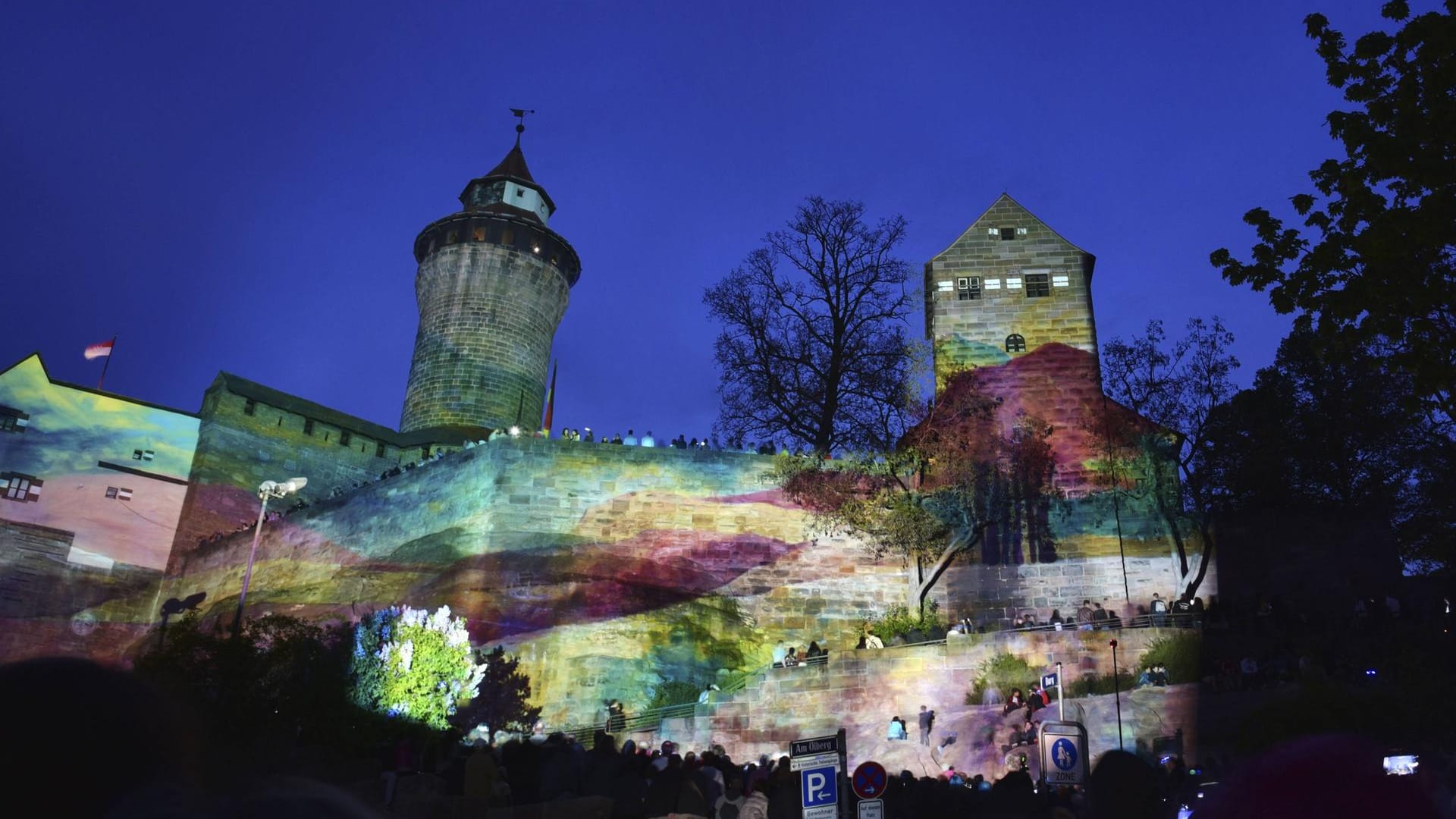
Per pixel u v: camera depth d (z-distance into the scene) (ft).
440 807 56.03
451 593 130.72
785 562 134.62
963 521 133.69
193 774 6.07
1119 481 139.85
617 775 62.85
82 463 191.93
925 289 166.61
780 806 48.44
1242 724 86.74
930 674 106.22
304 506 171.53
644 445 142.00
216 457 200.85
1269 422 148.66
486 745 63.62
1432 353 57.77
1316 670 92.79
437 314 236.63
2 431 186.50
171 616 184.03
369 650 97.25
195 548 191.72
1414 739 78.18
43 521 185.26
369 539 155.33
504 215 242.37
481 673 101.19
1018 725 95.35
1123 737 93.76
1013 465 141.49
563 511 137.28
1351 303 58.54
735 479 139.54
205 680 85.76
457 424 225.15
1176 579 131.85
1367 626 113.19
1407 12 57.36
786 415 155.12
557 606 126.82
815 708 105.70
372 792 66.13
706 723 106.01
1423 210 55.98
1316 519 136.26
